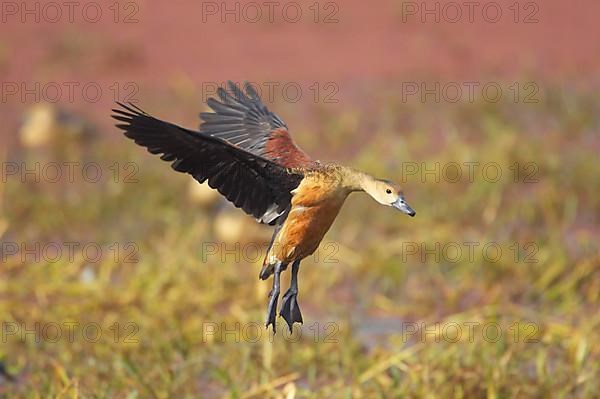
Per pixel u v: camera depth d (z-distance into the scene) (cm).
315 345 1224
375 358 1202
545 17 2253
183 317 1328
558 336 1251
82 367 1184
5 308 1340
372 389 1119
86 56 2120
